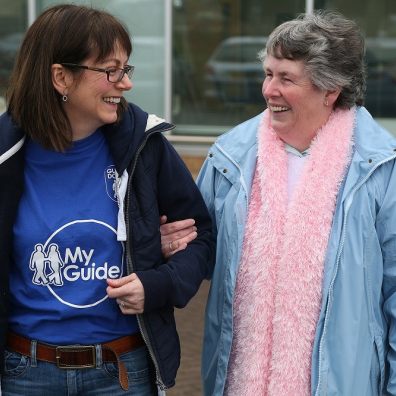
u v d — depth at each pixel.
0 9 12.53
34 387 3.58
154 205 3.67
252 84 12.41
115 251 3.58
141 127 3.63
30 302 3.56
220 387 3.88
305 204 3.70
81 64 3.43
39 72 3.47
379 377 3.81
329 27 3.63
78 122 3.57
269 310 3.75
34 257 3.52
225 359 3.85
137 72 12.59
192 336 8.30
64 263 3.52
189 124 12.70
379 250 3.69
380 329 3.78
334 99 3.76
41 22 3.50
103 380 3.61
